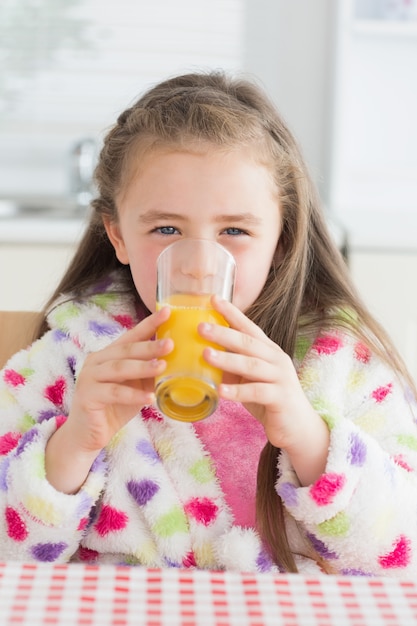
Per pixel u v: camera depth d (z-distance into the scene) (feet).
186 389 2.99
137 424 3.76
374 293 7.10
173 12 8.97
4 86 9.05
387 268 7.07
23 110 9.11
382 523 3.41
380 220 7.78
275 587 2.77
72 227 7.06
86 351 3.91
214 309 3.10
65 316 4.00
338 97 8.32
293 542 3.69
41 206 8.62
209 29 9.00
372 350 3.97
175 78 4.24
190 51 9.03
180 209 3.59
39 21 8.95
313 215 4.17
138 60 9.05
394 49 8.79
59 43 8.99
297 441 3.31
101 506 3.67
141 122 3.80
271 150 3.79
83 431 3.30
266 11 8.95
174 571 2.81
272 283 3.96
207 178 3.59
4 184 9.29
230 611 2.66
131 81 9.07
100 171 4.11
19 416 3.84
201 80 4.20
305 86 8.91
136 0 8.95
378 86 8.86
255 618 2.63
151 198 3.62
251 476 3.83
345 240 7.05
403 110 8.90
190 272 3.10
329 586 2.78
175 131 3.63
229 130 3.67
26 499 3.37
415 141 8.96
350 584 2.80
